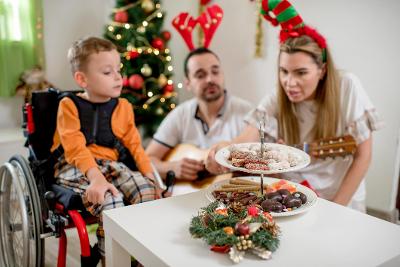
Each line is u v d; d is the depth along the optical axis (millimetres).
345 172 1729
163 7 3350
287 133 1764
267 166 1044
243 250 866
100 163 1536
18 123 3033
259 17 2840
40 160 1573
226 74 3250
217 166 1593
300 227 1014
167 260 863
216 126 2211
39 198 1411
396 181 2266
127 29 2906
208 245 926
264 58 2916
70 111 1526
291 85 1613
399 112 2246
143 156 1644
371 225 1026
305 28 1627
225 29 3176
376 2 2254
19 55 2869
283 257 873
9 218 1661
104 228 1121
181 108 2305
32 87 2896
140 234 984
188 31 2291
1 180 1634
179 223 1045
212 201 1129
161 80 3039
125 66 2920
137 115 3027
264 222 909
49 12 3025
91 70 1521
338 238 956
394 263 877
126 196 1487
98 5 3242
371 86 2350
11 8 2809
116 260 1108
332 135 1680
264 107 1819
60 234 1344
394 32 2205
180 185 1957
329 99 1653
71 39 3158
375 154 2369
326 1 2475
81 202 1396
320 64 1617
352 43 2396
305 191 1202
